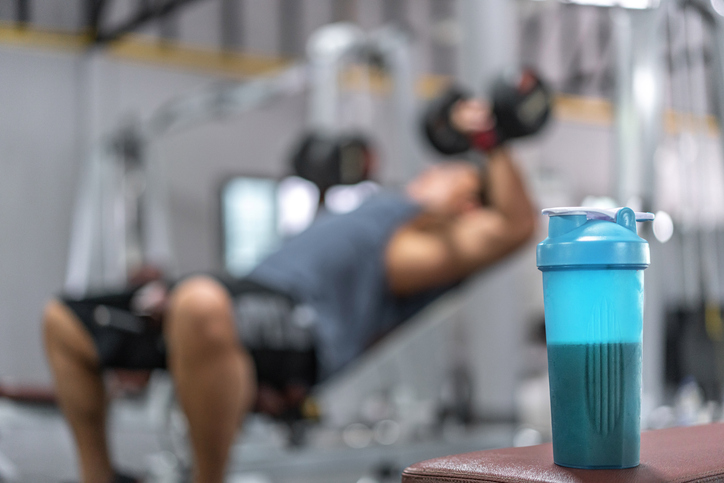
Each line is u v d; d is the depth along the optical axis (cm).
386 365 316
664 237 147
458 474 54
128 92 439
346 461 210
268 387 143
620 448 54
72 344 124
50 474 135
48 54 425
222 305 116
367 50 316
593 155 552
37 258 420
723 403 159
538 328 445
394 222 169
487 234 175
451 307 317
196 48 457
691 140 159
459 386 287
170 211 443
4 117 415
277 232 469
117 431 196
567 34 403
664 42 158
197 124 454
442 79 484
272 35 470
